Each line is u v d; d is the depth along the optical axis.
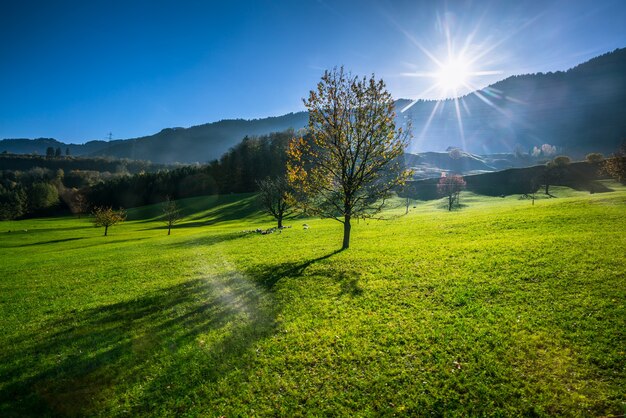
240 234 53.03
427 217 52.22
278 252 32.25
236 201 135.12
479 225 35.53
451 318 14.90
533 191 109.88
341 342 13.97
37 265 38.44
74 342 15.87
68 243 69.38
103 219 84.62
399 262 23.52
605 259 18.92
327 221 65.50
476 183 136.50
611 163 76.62
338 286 20.17
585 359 11.39
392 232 38.44
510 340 12.75
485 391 10.59
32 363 14.22
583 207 39.38
